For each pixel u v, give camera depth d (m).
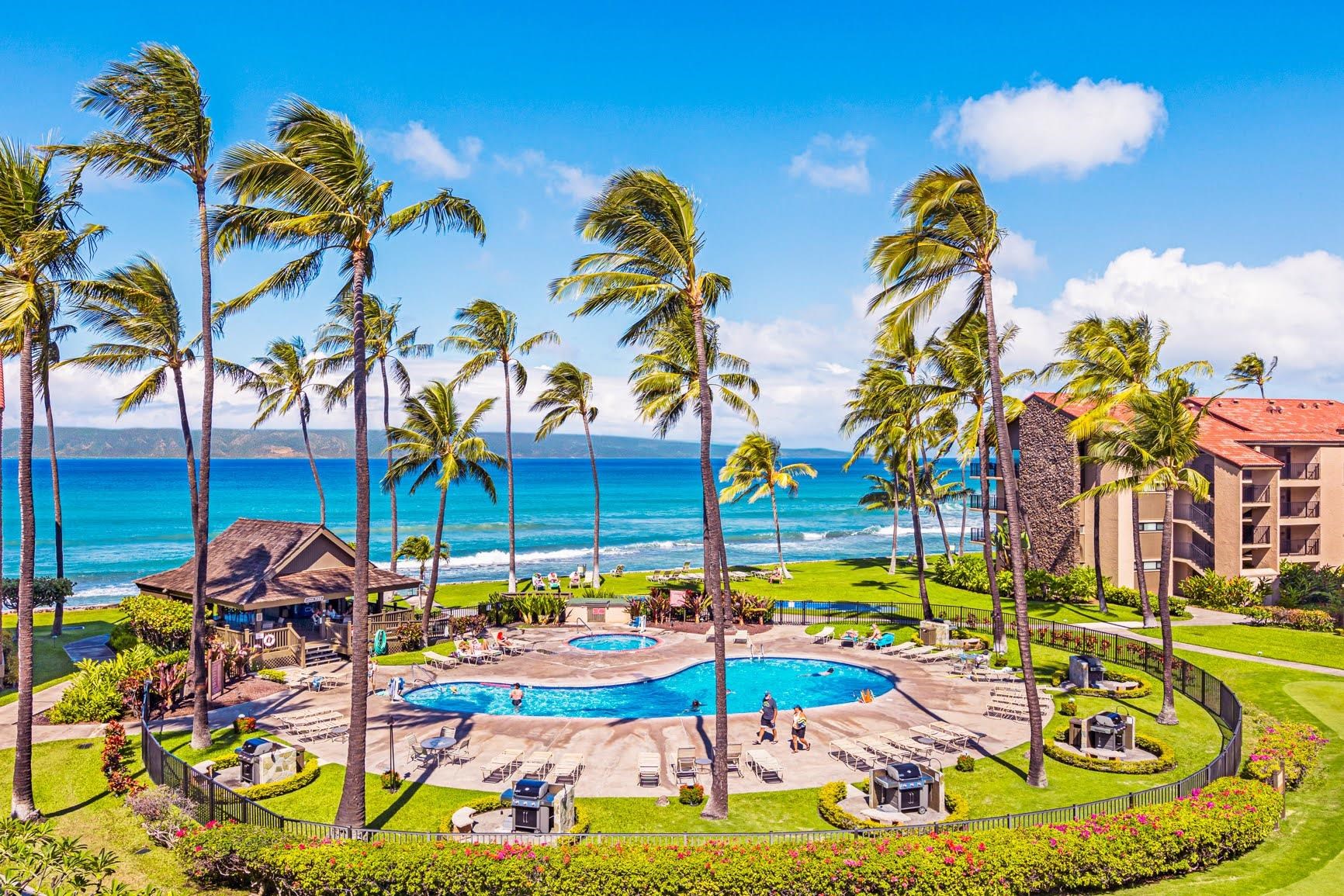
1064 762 21.83
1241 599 44.66
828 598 50.03
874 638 36.69
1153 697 28.28
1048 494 53.44
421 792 19.48
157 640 32.66
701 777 20.62
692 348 35.84
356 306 17.73
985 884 14.30
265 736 23.80
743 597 43.62
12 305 17.36
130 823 17.92
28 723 18.05
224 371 31.38
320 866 14.40
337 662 33.28
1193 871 15.88
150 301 21.78
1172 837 15.45
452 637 38.28
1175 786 18.33
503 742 23.33
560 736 23.91
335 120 17.28
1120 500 48.50
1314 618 39.84
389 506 144.38
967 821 16.62
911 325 22.27
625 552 93.81
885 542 108.88
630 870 14.10
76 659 33.88
